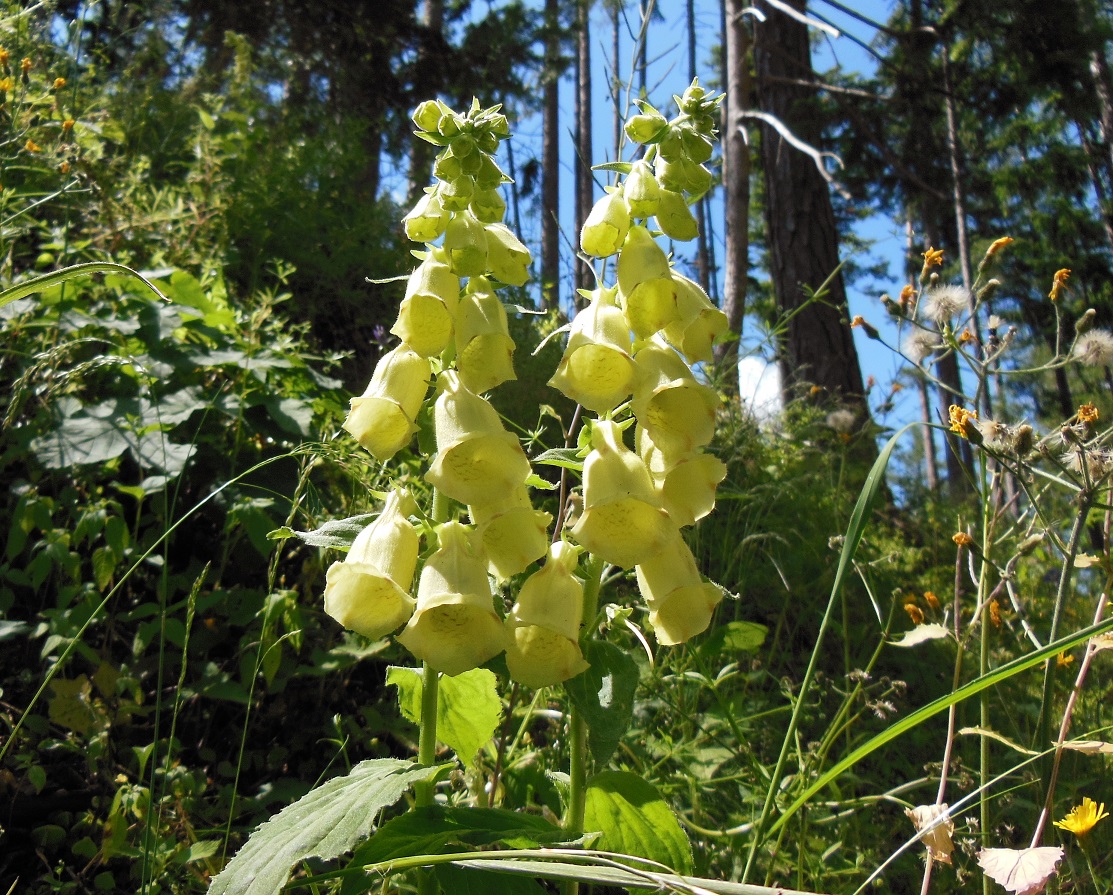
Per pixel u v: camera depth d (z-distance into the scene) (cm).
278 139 114
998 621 39
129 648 47
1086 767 47
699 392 26
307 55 180
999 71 187
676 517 26
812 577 75
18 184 68
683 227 26
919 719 25
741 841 39
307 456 47
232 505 50
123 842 35
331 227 94
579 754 28
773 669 62
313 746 45
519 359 80
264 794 41
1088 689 54
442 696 31
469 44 205
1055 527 39
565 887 27
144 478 54
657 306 26
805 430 97
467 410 25
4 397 53
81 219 73
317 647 47
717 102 26
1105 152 241
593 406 25
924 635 38
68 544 44
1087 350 38
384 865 24
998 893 36
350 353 67
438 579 24
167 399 54
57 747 41
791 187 150
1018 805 42
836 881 40
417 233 26
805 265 146
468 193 25
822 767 45
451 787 37
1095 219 285
